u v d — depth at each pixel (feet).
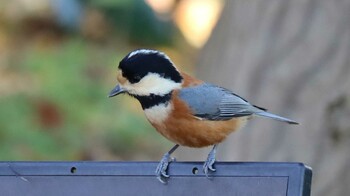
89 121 54.90
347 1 38.96
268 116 26.89
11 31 66.54
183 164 23.58
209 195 23.16
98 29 67.31
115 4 65.21
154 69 25.72
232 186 23.06
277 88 39.40
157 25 68.64
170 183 23.47
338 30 38.91
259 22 41.16
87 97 56.80
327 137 37.65
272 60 40.14
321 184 37.47
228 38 42.70
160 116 25.82
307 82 38.78
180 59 67.97
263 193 22.71
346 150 37.24
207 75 43.57
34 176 23.98
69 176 23.89
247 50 41.24
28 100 54.85
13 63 60.03
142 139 55.77
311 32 39.47
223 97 26.05
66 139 53.36
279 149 38.45
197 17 73.10
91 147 53.67
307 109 38.40
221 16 44.42
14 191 23.94
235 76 41.32
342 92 37.73
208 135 25.89
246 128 39.06
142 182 23.59
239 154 39.09
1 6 67.26
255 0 41.63
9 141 51.96
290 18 40.19
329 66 38.55
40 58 59.82
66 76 57.67
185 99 25.62
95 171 23.82
